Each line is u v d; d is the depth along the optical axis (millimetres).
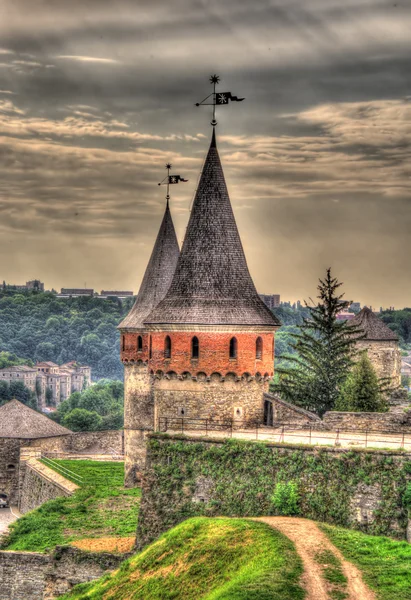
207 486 57281
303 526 51562
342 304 96625
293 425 61906
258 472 55688
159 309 63500
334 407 86125
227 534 51812
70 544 64562
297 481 54250
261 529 50812
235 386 62281
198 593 48000
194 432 60312
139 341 84312
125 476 85625
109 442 122000
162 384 62969
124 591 53812
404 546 48156
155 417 63125
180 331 62219
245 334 62438
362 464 52562
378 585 43125
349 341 95125
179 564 51969
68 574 62062
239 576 46188
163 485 58656
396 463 51844
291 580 43625
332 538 49500
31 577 64875
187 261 64438
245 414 62562
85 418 168875
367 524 51719
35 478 100438
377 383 85250
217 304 62688
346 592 42312
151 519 58750
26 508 105125
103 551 61969
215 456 57344
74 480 90750
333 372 92562
